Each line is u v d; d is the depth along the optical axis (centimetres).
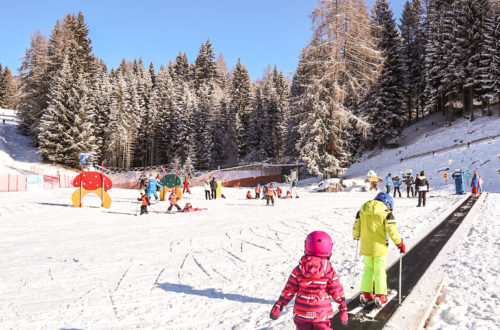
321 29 3284
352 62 3353
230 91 8412
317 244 286
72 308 504
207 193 2670
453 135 4003
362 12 3288
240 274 666
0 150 5222
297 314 282
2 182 3403
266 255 817
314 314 274
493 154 3078
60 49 6278
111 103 6075
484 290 513
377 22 4578
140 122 6347
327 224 1258
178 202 2361
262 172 5169
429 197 2220
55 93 5100
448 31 4444
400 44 4741
